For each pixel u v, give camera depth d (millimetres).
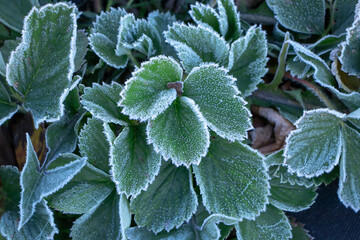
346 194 450
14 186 429
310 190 463
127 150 419
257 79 452
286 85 483
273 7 476
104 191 428
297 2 475
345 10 477
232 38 461
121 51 446
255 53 450
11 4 458
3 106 427
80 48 455
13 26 461
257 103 480
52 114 409
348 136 446
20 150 454
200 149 403
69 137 433
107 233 429
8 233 421
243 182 427
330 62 477
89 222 428
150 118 407
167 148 407
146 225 431
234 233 475
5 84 441
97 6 514
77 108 438
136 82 403
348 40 441
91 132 429
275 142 477
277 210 459
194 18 450
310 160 439
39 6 460
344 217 486
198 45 438
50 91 413
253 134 478
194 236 437
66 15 413
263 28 499
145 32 456
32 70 417
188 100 408
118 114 430
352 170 449
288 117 470
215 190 429
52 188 405
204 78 414
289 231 454
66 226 453
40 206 415
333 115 439
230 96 408
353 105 455
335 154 443
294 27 479
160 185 436
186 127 407
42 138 447
